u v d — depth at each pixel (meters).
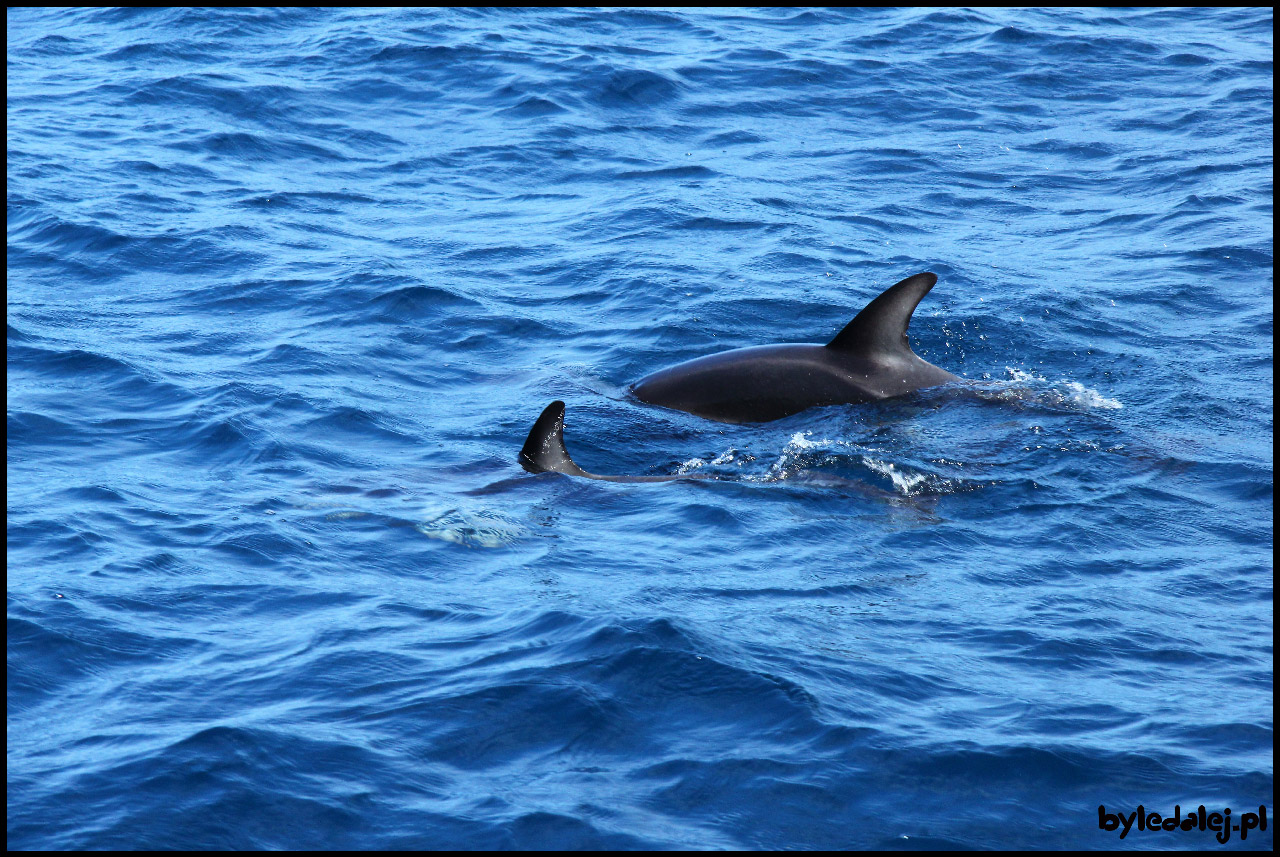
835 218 77.56
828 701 28.22
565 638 30.75
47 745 26.48
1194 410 49.50
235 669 29.70
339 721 27.36
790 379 49.78
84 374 51.44
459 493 41.22
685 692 28.47
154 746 26.28
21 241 69.75
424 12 123.75
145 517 38.53
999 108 103.06
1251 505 41.06
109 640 30.95
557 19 123.81
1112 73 111.75
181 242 70.50
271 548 36.53
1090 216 78.81
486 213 78.69
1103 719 28.02
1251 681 29.86
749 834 23.95
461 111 99.50
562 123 96.56
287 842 23.62
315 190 82.38
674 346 57.28
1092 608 33.69
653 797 24.98
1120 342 57.62
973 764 26.11
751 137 95.44
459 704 27.92
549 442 43.88
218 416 47.25
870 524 39.19
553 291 65.00
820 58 114.19
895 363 50.81
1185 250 71.00
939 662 30.42
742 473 43.62
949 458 44.22
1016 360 55.47
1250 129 95.69
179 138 90.56
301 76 105.25
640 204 79.44
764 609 33.00
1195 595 34.75
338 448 45.47
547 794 25.00
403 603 33.25
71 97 99.00
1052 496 41.31
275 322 59.56
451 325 60.00
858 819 24.44
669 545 37.34
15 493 40.12
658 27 123.25
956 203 81.56
